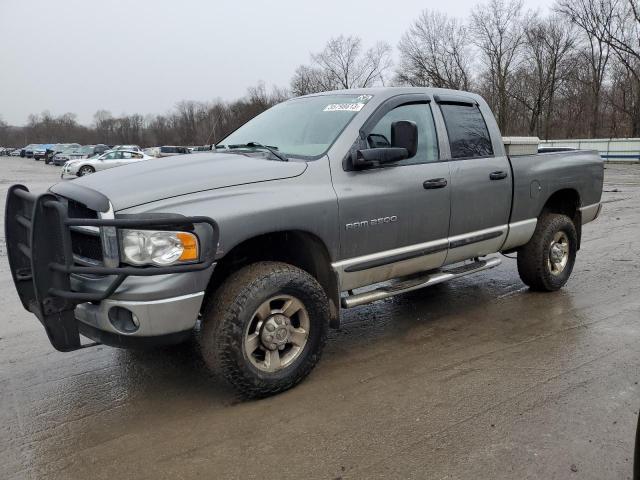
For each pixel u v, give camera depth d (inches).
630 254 304.2
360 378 151.9
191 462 114.4
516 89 2159.2
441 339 180.7
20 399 143.6
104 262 120.8
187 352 172.2
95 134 4928.6
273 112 193.2
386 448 117.8
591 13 1963.6
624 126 1984.5
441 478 107.4
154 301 119.6
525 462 111.8
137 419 132.3
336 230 148.6
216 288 140.8
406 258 168.7
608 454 114.1
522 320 197.2
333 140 155.6
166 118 4104.3
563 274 230.2
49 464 115.0
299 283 138.9
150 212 121.1
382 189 158.7
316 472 110.2
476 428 124.7
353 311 212.7
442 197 175.2
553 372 153.1
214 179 132.5
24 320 206.8
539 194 212.7
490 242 197.8
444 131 182.1
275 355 139.5
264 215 132.7
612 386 143.9
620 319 195.9
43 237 121.0
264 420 130.3
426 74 2367.1
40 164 2049.7
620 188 687.7
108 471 112.2
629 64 1833.2
